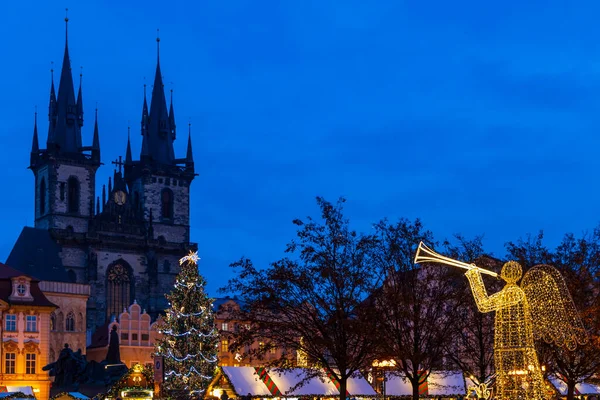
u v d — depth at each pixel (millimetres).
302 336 62969
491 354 70688
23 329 131000
